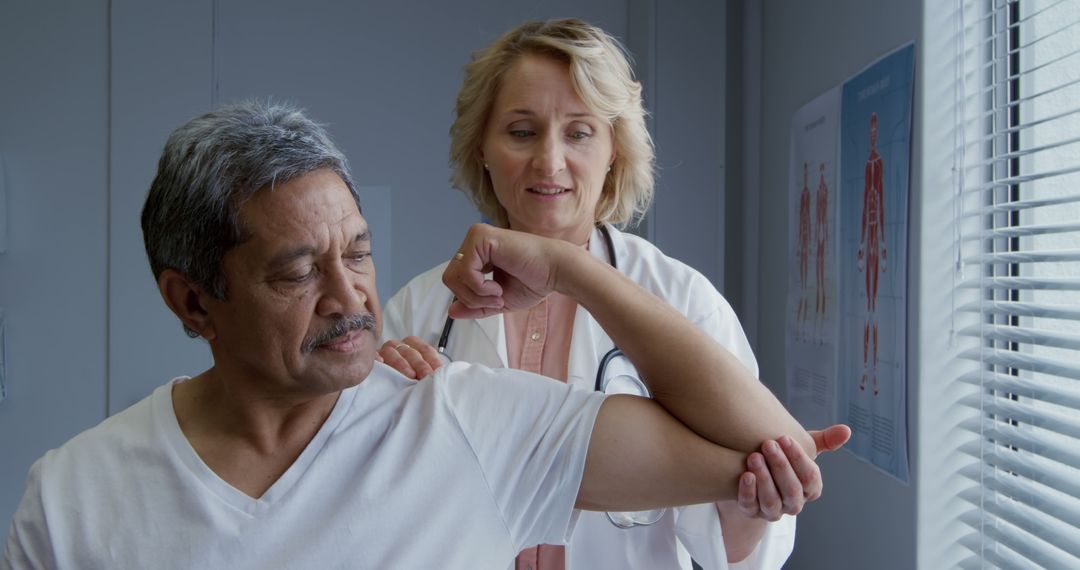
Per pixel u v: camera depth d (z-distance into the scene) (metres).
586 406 0.89
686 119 2.70
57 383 2.70
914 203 1.54
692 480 0.87
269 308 0.78
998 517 1.42
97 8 2.69
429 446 0.86
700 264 2.72
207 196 0.77
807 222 2.16
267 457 0.85
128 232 2.68
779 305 2.44
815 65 2.14
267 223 0.76
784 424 0.89
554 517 0.88
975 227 1.50
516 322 1.47
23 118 2.67
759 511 0.87
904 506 1.58
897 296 1.60
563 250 0.96
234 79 2.73
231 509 0.81
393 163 2.80
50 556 0.82
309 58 2.76
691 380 0.88
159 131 2.68
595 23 2.84
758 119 2.66
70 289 2.70
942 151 1.51
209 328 0.85
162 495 0.82
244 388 0.84
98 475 0.84
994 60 1.44
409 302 1.56
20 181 2.68
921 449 1.51
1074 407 1.22
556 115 1.34
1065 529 1.26
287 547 0.81
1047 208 1.45
